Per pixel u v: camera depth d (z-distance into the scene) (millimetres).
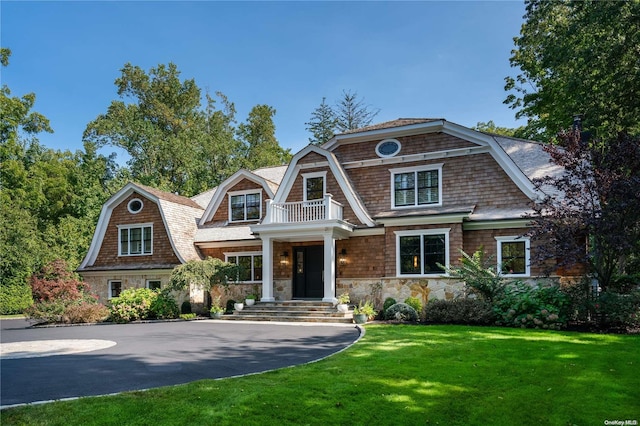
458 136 18969
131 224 24344
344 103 46281
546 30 23438
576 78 19188
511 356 8469
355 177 20781
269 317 17578
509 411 5523
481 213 17609
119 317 19016
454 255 16875
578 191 12766
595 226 11922
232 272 20094
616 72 18688
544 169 17750
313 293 20625
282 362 8867
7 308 29453
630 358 8141
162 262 23094
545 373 7160
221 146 45250
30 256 31312
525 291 13875
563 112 24797
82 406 5719
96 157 43906
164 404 5746
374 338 11211
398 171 19875
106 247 24953
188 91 49656
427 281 16672
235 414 5391
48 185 40562
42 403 5941
